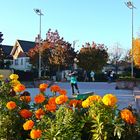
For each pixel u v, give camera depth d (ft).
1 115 19.40
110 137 16.49
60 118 17.08
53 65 217.56
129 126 16.81
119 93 109.29
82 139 17.02
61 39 219.61
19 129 19.30
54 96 20.47
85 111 17.80
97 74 216.74
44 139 16.79
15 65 255.50
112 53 286.66
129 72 209.46
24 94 21.30
